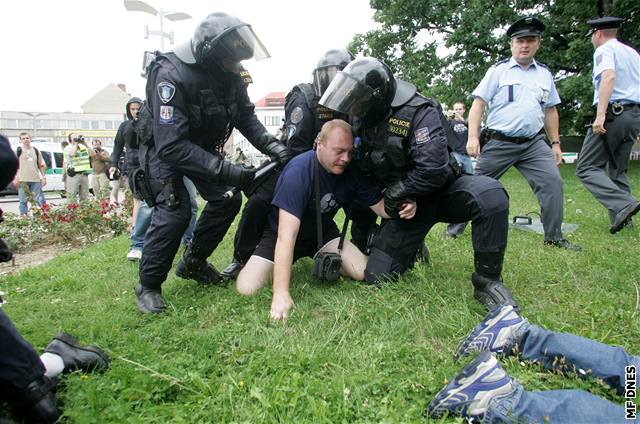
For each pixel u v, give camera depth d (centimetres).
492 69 425
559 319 237
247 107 318
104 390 183
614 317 235
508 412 155
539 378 183
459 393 163
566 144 2425
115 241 566
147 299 286
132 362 202
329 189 297
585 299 264
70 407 176
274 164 294
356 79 247
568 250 379
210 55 258
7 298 331
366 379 187
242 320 258
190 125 274
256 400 180
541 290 287
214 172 265
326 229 329
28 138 982
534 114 407
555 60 1645
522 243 411
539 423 152
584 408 153
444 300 267
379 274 303
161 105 259
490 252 262
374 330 242
